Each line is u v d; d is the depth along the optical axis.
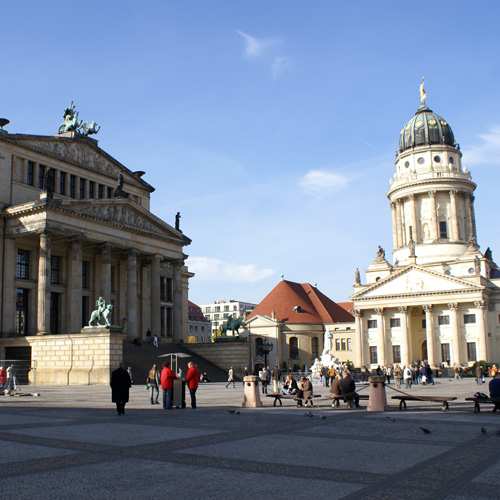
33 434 19.89
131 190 94.88
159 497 11.38
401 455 15.89
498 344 127.62
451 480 12.80
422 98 159.00
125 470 13.77
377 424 23.47
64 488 12.02
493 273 136.25
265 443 17.94
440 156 148.12
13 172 75.56
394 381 85.94
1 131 74.88
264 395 45.88
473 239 136.12
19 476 13.08
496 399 28.73
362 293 136.88
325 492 11.74
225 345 80.81
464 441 18.52
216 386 60.91
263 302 151.00
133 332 80.31
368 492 11.73
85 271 84.31
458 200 145.50
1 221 72.56
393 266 147.75
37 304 75.69
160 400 38.22
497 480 12.81
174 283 89.94
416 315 138.88
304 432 20.73
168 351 78.69
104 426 22.36
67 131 85.56
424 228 145.75
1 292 71.31
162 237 86.88
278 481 12.70
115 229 79.38
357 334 136.50
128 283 81.31
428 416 27.14
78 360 61.19
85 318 82.94
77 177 84.44
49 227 70.00
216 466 14.27
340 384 32.84
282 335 140.12
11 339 66.81
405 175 149.00
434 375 117.00
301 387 33.75
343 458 15.41
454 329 125.94
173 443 17.84
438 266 136.75
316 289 161.62
